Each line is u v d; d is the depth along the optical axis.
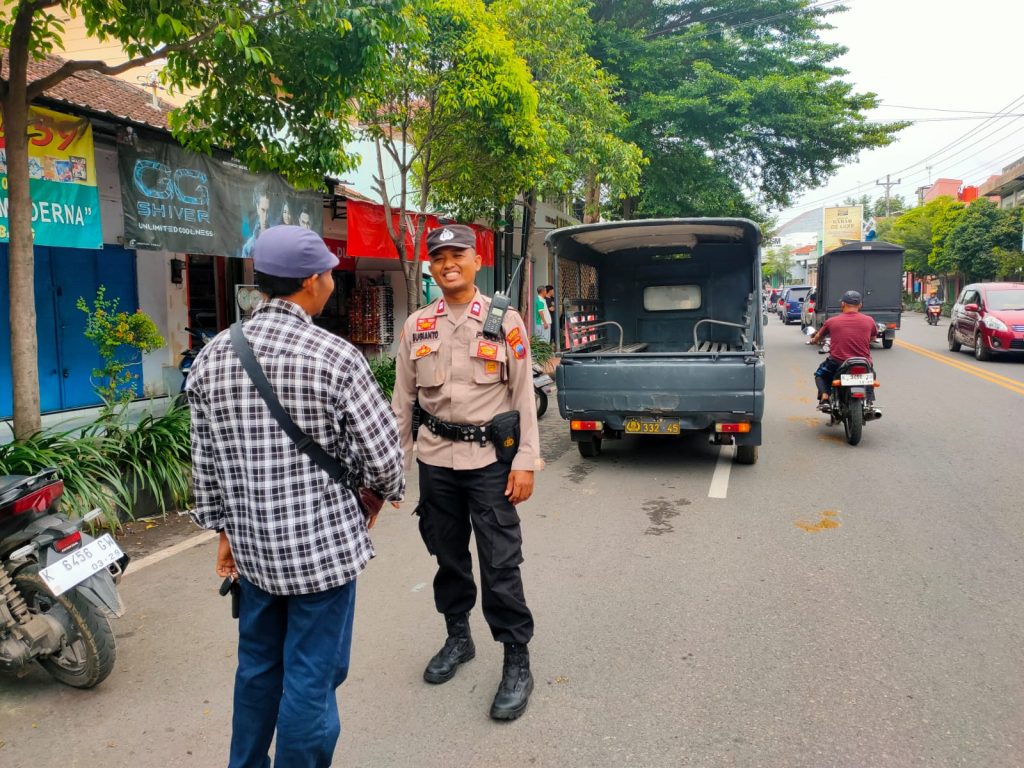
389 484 2.17
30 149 5.88
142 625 3.87
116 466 5.47
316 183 6.77
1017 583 4.18
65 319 8.41
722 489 6.31
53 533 3.11
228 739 2.87
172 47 4.96
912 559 4.59
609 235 7.71
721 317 9.05
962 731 2.79
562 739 2.80
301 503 2.06
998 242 31.11
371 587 4.31
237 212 7.81
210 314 10.24
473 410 3.04
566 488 6.46
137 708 3.09
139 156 6.78
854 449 7.73
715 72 16.89
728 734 2.81
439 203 11.48
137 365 9.17
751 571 4.44
